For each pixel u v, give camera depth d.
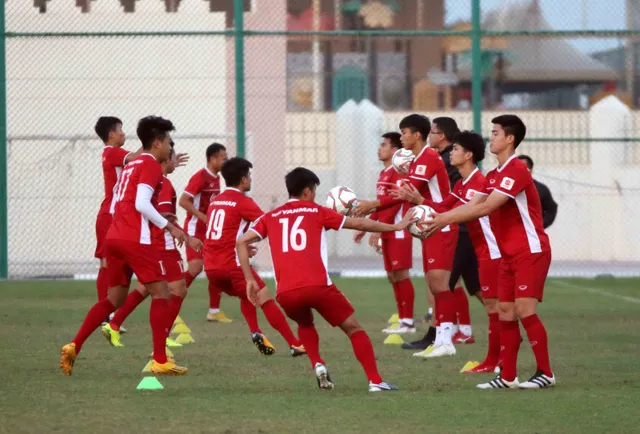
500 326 27.19
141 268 28.72
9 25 69.25
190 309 49.66
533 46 105.94
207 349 35.34
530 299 26.48
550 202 46.31
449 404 24.20
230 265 34.22
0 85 62.12
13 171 68.75
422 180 33.31
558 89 106.75
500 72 105.38
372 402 24.48
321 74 100.38
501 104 105.81
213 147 43.94
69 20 69.44
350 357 33.25
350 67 101.00
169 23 70.19
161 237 33.41
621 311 48.16
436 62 102.25
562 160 90.06
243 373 29.61
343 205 31.52
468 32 62.84
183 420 22.16
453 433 20.88
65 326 41.19
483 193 27.59
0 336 37.97
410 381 28.17
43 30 69.31
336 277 68.56
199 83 71.12
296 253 25.52
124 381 27.84
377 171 89.94
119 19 69.81
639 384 27.44
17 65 69.31
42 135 67.44
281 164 73.62
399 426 21.56
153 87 70.75
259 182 73.38
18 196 68.56
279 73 73.12
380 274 69.00
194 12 70.44
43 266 68.62
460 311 37.47
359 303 52.00
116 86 70.38
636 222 88.31
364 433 20.83
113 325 35.44
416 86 102.19
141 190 28.39
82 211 69.19
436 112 93.06
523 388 26.67
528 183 26.20
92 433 20.75
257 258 69.56
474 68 62.84
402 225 26.70
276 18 72.44
